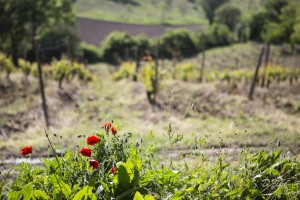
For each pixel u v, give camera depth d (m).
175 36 69.38
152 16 115.88
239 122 15.61
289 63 51.72
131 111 18.64
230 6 96.44
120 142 4.16
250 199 4.04
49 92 21.39
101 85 27.42
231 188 3.99
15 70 25.80
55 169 3.96
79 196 3.38
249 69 32.78
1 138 12.06
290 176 4.50
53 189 3.65
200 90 22.55
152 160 4.28
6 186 4.25
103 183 3.63
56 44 54.94
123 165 3.78
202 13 133.62
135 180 3.80
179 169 4.17
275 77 28.52
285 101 20.83
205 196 3.93
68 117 17.00
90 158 4.00
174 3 136.00
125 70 31.11
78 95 22.38
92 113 18.03
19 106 17.59
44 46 52.91
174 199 3.71
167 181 3.93
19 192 3.42
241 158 4.39
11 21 49.59
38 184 3.86
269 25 81.94
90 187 3.43
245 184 4.01
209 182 3.99
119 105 19.98
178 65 31.92
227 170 4.29
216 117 16.92
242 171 4.18
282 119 16.41
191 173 4.23
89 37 76.94
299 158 4.82
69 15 56.09
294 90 24.86
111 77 33.28
